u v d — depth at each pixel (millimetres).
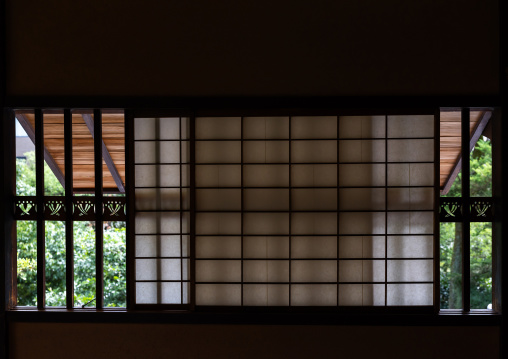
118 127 4070
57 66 3318
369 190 3328
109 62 3312
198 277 3363
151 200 3367
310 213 3348
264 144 3346
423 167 3305
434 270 3264
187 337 3324
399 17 3264
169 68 3301
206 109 3318
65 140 3367
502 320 3199
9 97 3301
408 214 3314
